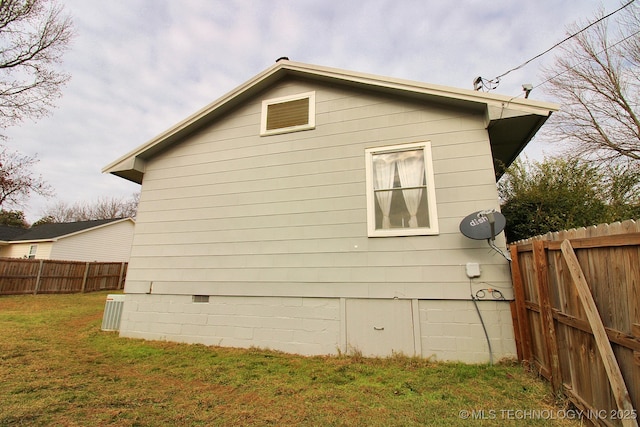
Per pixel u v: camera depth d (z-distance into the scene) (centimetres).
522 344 388
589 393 242
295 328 489
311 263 502
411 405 294
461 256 441
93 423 257
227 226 562
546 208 593
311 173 535
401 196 485
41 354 456
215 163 596
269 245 530
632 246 189
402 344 442
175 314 557
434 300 441
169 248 587
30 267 1387
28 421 256
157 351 487
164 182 621
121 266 1811
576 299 257
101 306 1016
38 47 1275
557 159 713
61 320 746
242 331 514
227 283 539
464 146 471
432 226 459
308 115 562
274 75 586
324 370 400
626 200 724
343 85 554
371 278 470
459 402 298
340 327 470
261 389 340
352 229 493
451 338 427
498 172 679
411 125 503
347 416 274
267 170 562
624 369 198
